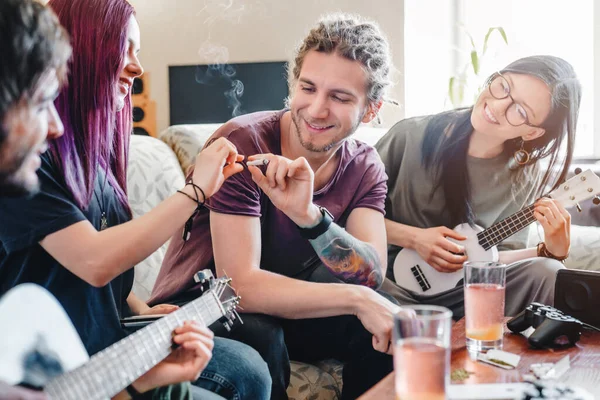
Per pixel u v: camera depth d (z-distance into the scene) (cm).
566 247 203
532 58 209
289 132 179
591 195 201
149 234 123
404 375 96
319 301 154
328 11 328
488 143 211
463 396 106
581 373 118
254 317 158
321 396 165
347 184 185
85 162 127
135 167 215
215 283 127
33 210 116
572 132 207
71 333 97
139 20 347
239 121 178
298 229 161
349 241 163
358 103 169
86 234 119
